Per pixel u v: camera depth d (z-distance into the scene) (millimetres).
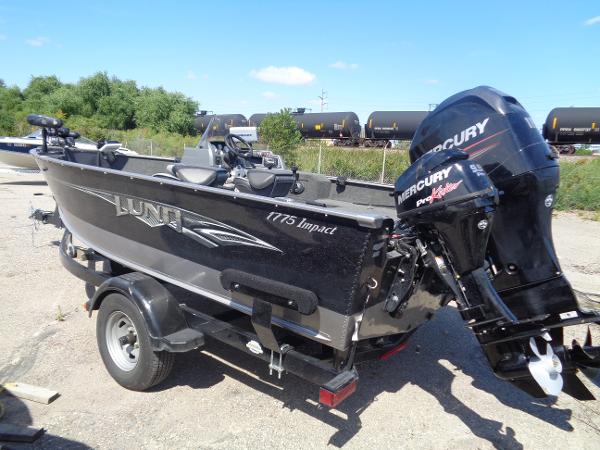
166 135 37281
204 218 3039
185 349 3068
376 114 31453
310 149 18844
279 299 2703
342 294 2496
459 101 3178
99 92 44500
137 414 3131
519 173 2889
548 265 2965
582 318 2869
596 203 13523
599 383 3932
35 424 2961
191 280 3289
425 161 2738
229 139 5125
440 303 3449
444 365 4156
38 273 5898
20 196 11844
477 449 2984
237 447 2859
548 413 3449
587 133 26828
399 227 2959
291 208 2549
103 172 3611
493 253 3078
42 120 5301
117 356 3480
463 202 2537
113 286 3307
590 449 3031
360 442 2984
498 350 2967
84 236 4340
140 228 3555
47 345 4023
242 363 3916
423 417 3320
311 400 3424
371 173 15812
